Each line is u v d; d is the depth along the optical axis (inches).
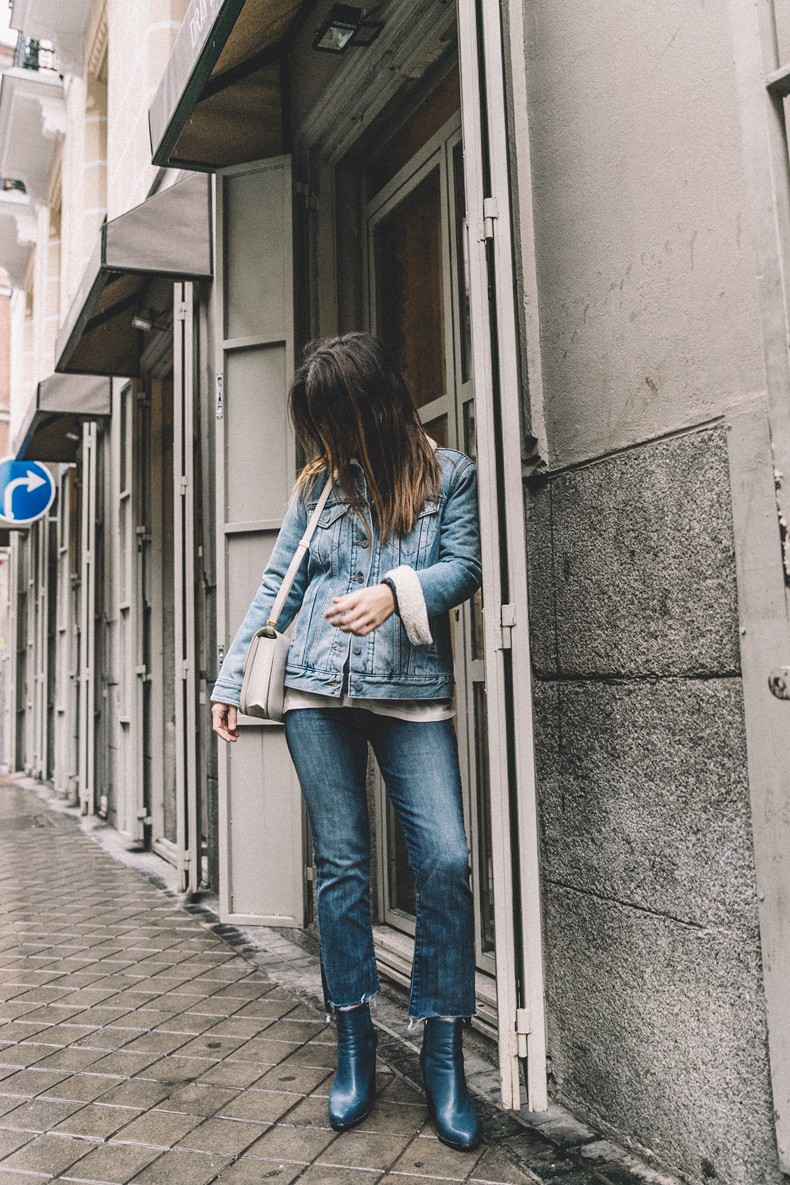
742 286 67.6
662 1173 73.7
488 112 83.4
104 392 288.5
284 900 149.3
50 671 476.1
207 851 194.1
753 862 65.8
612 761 80.0
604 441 81.9
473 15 84.4
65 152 429.7
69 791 375.2
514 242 93.2
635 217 78.4
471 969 80.0
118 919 165.6
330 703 81.7
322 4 137.9
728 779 68.1
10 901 183.8
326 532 83.7
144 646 245.4
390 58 128.3
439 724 81.6
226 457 156.9
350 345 82.0
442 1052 80.1
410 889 139.8
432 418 131.6
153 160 146.1
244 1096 90.4
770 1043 63.5
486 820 115.8
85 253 363.6
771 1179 64.1
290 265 152.0
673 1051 72.7
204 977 129.5
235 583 155.3
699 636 70.9
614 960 79.6
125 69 271.3
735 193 68.1
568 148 87.0
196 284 183.9
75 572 384.2
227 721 85.9
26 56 444.8
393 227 147.9
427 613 75.5
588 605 83.2
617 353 80.4
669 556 73.9
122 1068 98.7
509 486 80.4
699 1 71.1
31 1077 97.0
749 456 65.9
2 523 519.5
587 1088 82.9
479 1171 74.4
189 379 179.2
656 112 75.9
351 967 83.8
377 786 139.3
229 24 112.9
